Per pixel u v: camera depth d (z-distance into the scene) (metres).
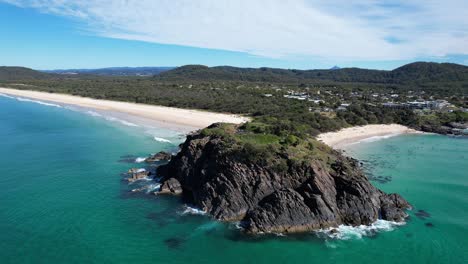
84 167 61.28
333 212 41.06
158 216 42.81
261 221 39.56
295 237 38.53
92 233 38.59
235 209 42.44
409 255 36.25
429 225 42.50
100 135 89.19
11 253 34.31
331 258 35.41
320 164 44.50
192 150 51.97
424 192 54.00
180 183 51.06
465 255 36.50
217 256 35.25
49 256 34.12
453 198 51.62
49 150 72.38
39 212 43.09
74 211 43.62
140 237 38.12
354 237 39.00
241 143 47.91
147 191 50.53
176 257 34.84
